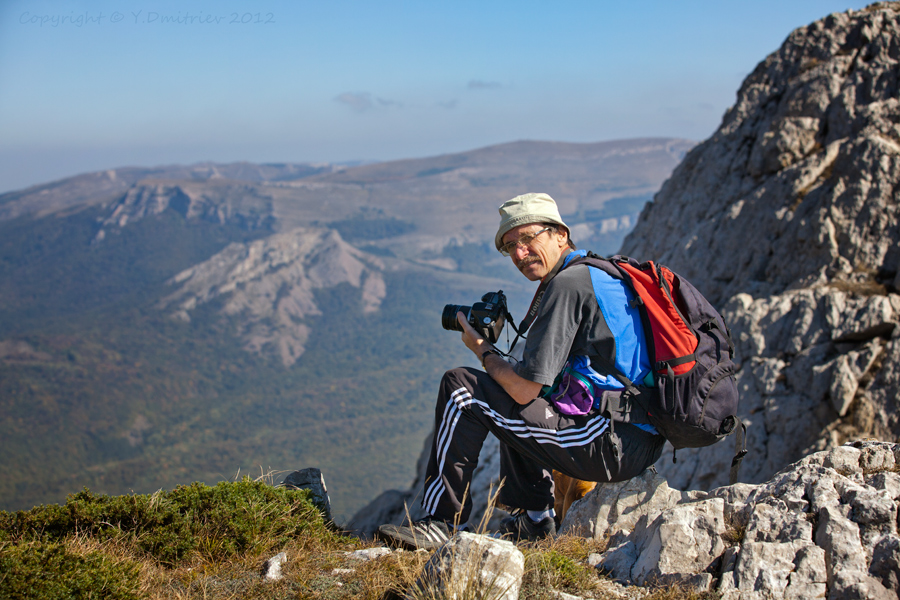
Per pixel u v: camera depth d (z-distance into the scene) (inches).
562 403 153.5
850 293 482.3
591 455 153.0
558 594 126.2
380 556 155.6
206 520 174.7
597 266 152.9
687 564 131.6
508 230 163.6
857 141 547.5
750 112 730.2
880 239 509.4
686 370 144.0
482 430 161.3
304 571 149.1
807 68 691.4
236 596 139.8
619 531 160.7
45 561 135.9
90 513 176.1
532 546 163.2
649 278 149.7
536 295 168.9
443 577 120.6
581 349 151.5
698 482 477.4
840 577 111.7
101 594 132.1
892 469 138.4
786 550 120.9
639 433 155.3
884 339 447.2
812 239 541.6
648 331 147.4
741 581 119.3
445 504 162.4
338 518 218.8
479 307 163.9
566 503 212.5
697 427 145.0
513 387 151.2
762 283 581.3
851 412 432.1
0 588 126.0
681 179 828.6
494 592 117.1
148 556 164.4
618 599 126.7
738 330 522.9
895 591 107.8
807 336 479.2
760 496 142.9
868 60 641.6
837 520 120.6
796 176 600.4
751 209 629.0
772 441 456.4
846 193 534.0
